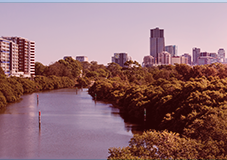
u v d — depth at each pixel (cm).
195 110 5275
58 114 8919
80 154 4838
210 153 3422
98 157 4694
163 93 7512
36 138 5866
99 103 12025
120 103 10794
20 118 8100
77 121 7719
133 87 10212
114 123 7412
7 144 5409
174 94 6794
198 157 3409
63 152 4944
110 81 15462
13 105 11000
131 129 6669
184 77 15362
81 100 13250
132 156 3244
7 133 6262
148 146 3609
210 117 4250
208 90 5806
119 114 8938
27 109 9962
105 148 5181
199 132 4291
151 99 7662
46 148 5178
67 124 7312
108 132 6391
